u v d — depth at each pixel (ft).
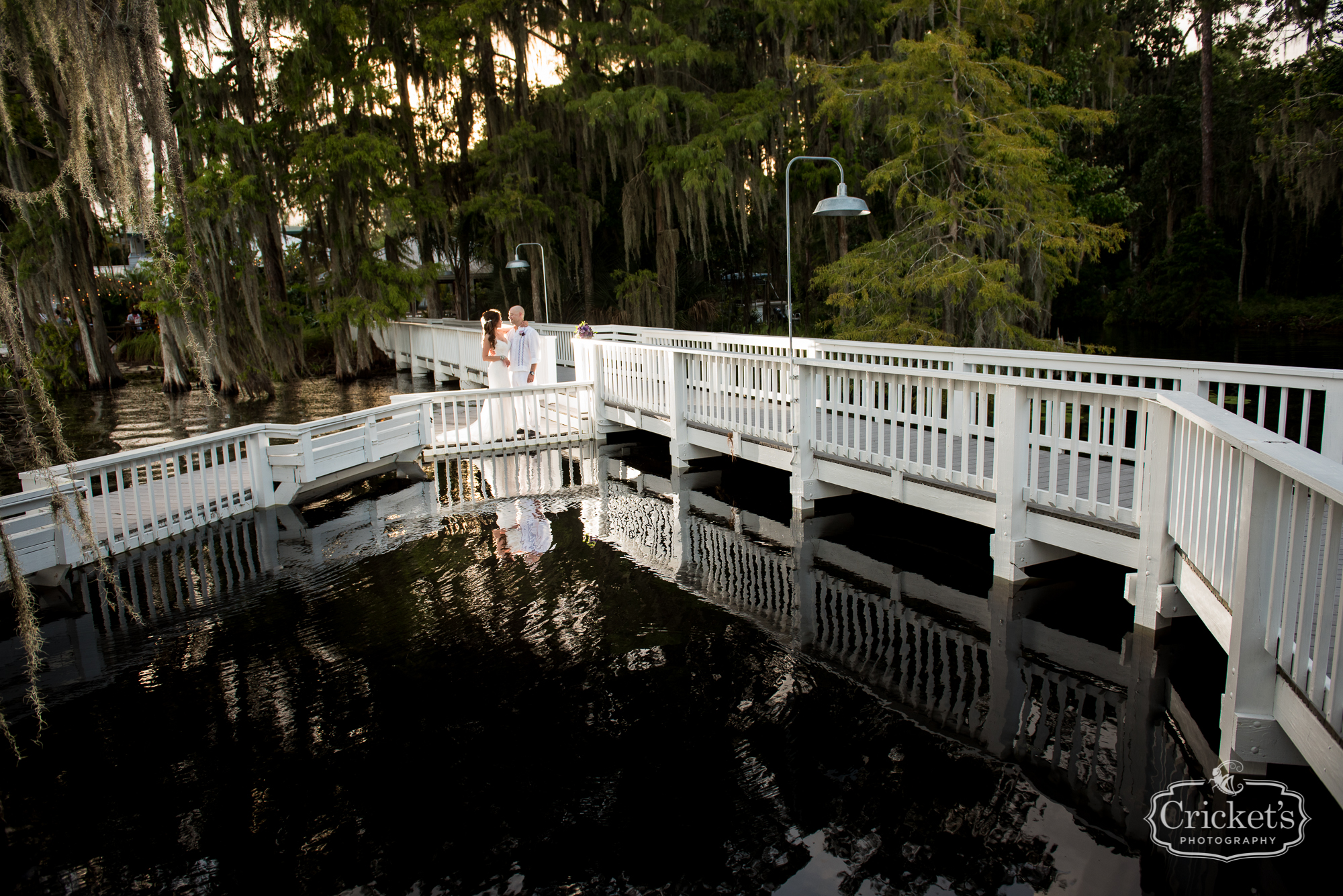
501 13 82.07
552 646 18.16
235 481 33.24
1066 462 24.58
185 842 11.92
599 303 100.17
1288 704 10.59
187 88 63.10
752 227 97.09
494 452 40.01
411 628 19.52
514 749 13.97
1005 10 52.75
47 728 15.55
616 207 96.78
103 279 82.43
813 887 10.35
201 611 21.24
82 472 24.20
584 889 10.54
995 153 50.01
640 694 15.75
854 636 18.15
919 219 57.36
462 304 96.58
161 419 57.67
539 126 87.97
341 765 13.75
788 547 25.03
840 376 25.99
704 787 12.66
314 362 92.94
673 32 76.69
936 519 27.37
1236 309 114.21
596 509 29.91
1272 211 115.65
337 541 26.96
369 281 78.02
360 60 76.33
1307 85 88.48
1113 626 18.13
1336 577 9.29
